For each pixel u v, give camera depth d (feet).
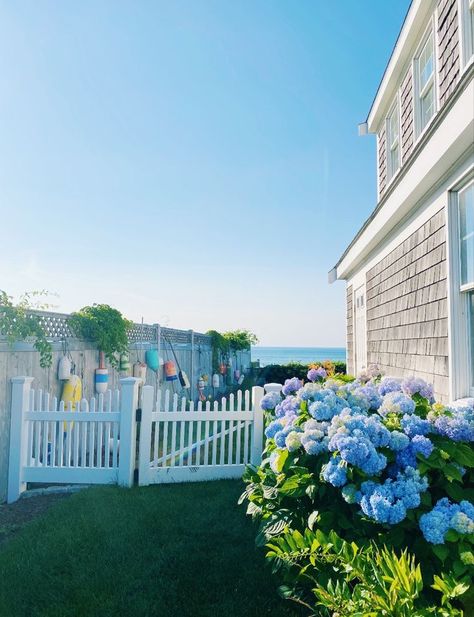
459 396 11.30
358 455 6.92
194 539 10.72
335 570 6.31
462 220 11.55
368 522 7.26
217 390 43.86
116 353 23.57
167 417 16.14
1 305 14.69
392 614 4.87
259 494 9.36
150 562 9.60
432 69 16.20
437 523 6.29
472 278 11.12
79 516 12.25
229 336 52.75
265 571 9.14
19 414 15.23
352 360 26.58
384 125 22.91
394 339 17.24
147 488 15.11
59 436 15.76
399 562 5.38
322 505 8.09
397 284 16.83
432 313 13.03
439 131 10.69
